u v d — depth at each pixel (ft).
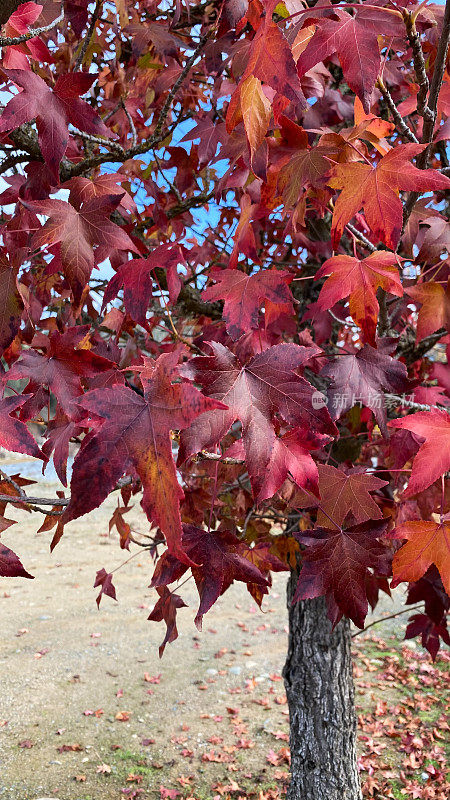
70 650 13.78
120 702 11.61
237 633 15.17
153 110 5.09
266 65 2.05
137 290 2.54
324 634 6.59
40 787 8.97
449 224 3.25
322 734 6.61
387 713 11.32
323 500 2.88
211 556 2.53
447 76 2.89
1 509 2.82
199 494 4.84
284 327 3.61
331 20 2.16
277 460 2.30
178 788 9.05
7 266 2.51
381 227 2.38
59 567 19.60
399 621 15.61
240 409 2.15
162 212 4.14
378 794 8.79
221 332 3.74
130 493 4.17
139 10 5.17
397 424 2.29
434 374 3.35
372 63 2.14
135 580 18.58
